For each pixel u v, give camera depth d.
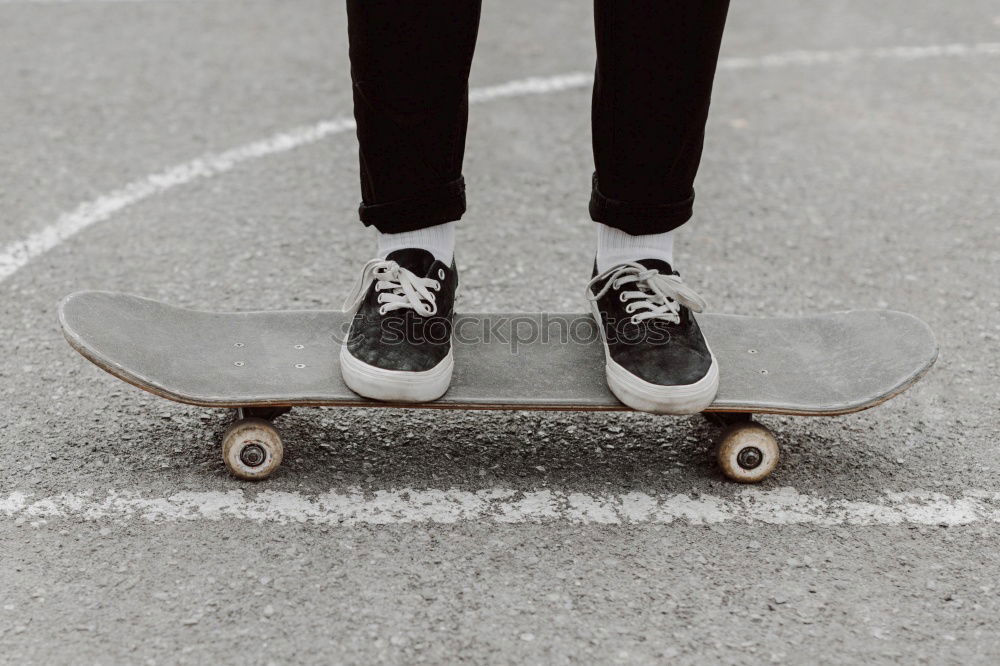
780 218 3.78
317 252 3.42
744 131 4.57
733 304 3.17
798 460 2.37
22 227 3.48
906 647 1.82
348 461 2.30
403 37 1.87
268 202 3.76
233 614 1.84
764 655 1.79
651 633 1.83
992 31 6.00
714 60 1.95
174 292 3.12
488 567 1.99
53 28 5.54
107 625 1.81
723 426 2.34
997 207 3.89
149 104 4.59
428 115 1.96
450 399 2.13
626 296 2.16
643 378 2.10
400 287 2.11
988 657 1.80
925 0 6.57
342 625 1.82
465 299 3.13
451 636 1.81
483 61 5.29
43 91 4.68
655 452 2.38
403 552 2.02
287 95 4.77
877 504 2.23
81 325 2.13
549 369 2.25
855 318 2.46
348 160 4.16
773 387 2.22
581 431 2.46
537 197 3.90
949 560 2.05
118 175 3.91
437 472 2.28
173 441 2.35
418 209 2.08
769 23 6.11
